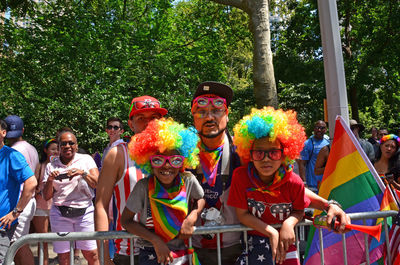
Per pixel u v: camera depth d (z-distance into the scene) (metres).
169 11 17.17
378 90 21.09
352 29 19.02
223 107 2.66
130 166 2.73
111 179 2.69
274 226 2.48
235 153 2.68
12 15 12.19
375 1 16.86
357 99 18.77
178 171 2.42
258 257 2.49
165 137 2.30
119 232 2.46
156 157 2.31
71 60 10.75
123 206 2.73
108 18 14.51
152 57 13.13
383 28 17.16
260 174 2.47
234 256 2.67
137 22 16.50
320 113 18.34
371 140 9.80
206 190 2.63
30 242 2.42
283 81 18.97
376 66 17.56
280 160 2.38
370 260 2.93
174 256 2.35
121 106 10.69
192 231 2.37
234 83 26.95
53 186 4.23
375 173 3.05
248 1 8.65
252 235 2.59
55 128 9.58
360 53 19.27
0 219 3.62
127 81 12.16
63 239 2.43
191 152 2.42
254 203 2.48
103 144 9.79
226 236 2.63
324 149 5.86
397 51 16.98
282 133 2.34
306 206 2.50
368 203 3.03
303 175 6.80
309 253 3.01
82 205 4.26
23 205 3.74
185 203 2.37
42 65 11.18
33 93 10.54
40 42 11.65
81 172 4.24
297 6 18.78
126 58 11.94
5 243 3.64
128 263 2.62
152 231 2.39
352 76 16.97
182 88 12.76
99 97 9.95
